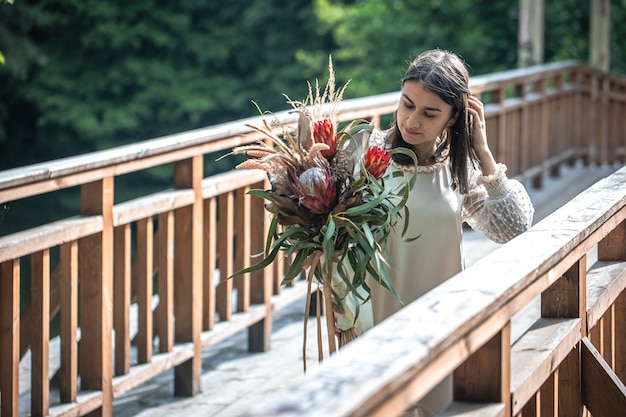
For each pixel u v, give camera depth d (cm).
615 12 1902
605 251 362
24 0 2052
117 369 416
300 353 520
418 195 296
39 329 368
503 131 846
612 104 1116
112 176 392
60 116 2125
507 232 306
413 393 174
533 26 1159
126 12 2152
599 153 1122
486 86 794
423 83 280
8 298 355
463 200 313
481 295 205
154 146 411
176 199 435
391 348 173
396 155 295
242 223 499
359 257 265
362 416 155
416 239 295
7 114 2195
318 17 2195
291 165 268
